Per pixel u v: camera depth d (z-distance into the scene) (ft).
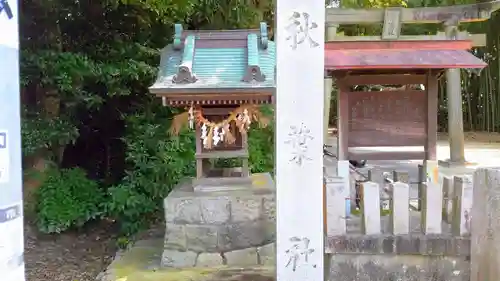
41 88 21.29
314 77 11.36
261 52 15.66
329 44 13.87
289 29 11.30
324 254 12.44
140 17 22.90
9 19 5.77
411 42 13.96
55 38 21.67
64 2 21.71
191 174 21.79
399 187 12.20
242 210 15.39
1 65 5.64
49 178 20.97
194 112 15.46
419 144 14.25
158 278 14.06
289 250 11.55
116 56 21.63
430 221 12.19
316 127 11.42
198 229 15.35
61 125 20.75
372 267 12.23
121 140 23.12
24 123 19.83
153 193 20.86
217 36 16.28
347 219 13.55
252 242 15.42
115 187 20.89
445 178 13.58
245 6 25.53
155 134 21.62
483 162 32.55
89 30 22.85
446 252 12.06
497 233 10.78
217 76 14.80
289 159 11.46
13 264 5.90
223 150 16.46
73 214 20.10
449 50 13.69
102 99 21.76
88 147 26.11
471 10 15.25
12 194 5.88
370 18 14.89
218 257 15.37
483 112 62.34
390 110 14.25
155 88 14.16
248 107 15.42
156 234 19.98
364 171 23.32
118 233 21.98
